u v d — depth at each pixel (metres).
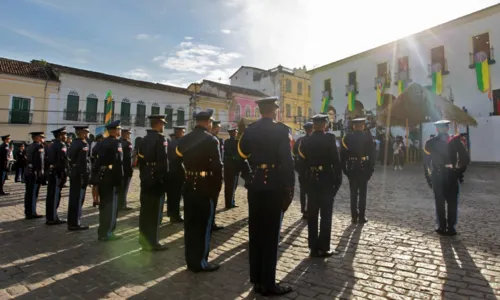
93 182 5.09
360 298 3.06
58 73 25.12
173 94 32.25
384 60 26.11
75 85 26.03
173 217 6.19
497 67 19.58
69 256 4.31
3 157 9.94
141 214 4.58
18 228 5.80
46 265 3.98
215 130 7.27
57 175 6.12
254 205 3.31
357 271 3.72
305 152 4.54
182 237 5.25
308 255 4.32
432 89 22.14
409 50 24.30
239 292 3.24
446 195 5.06
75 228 5.67
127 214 7.06
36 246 4.74
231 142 7.54
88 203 8.21
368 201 7.92
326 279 3.52
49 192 6.09
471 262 3.91
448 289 3.21
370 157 5.94
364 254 4.29
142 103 30.19
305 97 44.31
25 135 23.41
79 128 5.82
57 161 6.11
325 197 4.31
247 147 3.48
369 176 5.95
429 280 3.44
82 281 3.51
